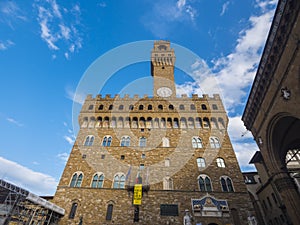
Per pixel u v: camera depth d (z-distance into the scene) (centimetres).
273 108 2064
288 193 1973
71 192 2878
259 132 2417
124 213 2647
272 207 3438
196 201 2730
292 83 1714
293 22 1559
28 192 2181
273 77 1953
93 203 2756
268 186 3478
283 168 2117
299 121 2117
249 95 2475
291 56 1661
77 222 2573
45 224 2433
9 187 2039
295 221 1847
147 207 2688
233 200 2744
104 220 2595
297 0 1470
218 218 2570
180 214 2609
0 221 1931
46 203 2380
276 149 2222
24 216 2269
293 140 2348
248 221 2542
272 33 1816
